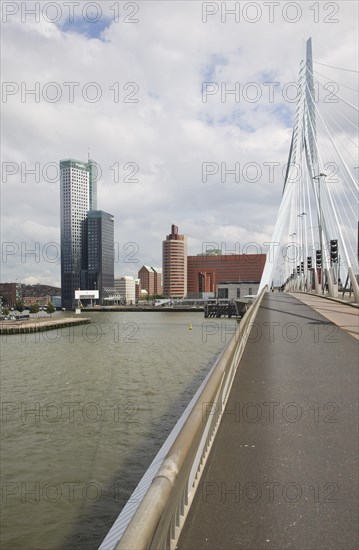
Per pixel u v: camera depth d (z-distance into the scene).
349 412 6.18
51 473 15.00
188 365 39.19
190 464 3.21
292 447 4.90
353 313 22.78
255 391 7.42
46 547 10.67
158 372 35.59
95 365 40.47
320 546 3.07
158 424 20.42
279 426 5.62
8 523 11.70
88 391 28.72
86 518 11.98
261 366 9.63
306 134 55.78
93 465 15.58
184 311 147.88
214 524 3.33
